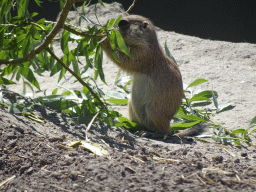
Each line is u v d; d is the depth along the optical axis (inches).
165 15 1497.3
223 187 209.2
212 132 395.5
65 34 301.6
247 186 212.2
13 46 300.2
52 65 316.2
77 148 251.3
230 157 285.4
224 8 1594.5
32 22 294.4
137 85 388.8
